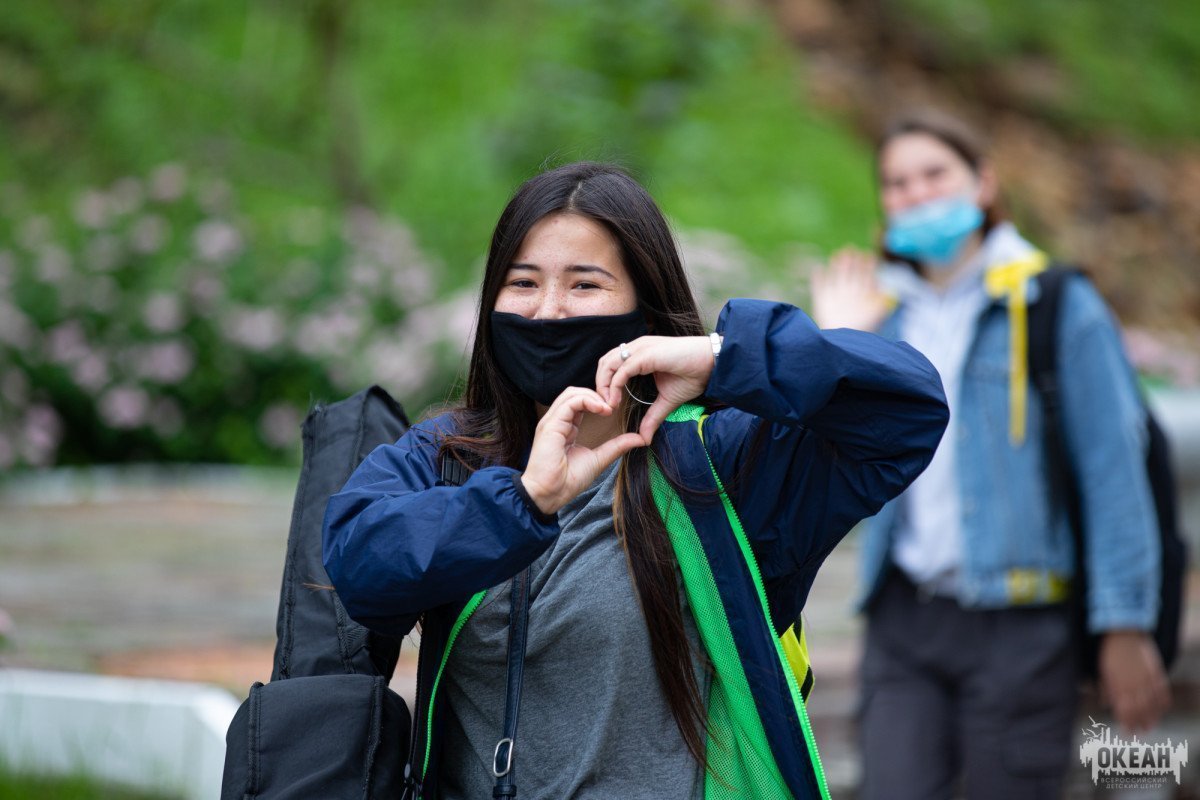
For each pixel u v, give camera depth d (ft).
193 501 106.73
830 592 78.43
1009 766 41.60
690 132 155.63
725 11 181.57
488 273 25.27
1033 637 41.68
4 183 144.25
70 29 153.69
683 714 23.67
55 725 49.11
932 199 45.27
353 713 24.95
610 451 23.13
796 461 24.36
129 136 149.18
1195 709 65.98
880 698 43.45
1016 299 42.73
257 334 119.96
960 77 189.47
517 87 157.48
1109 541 41.06
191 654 60.85
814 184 153.89
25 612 68.74
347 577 22.79
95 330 120.06
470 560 22.08
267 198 145.38
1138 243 175.11
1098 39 210.38
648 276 24.76
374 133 154.20
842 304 45.44
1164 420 82.28
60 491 109.60
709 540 23.98
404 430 29.53
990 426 42.37
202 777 44.52
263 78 155.74
